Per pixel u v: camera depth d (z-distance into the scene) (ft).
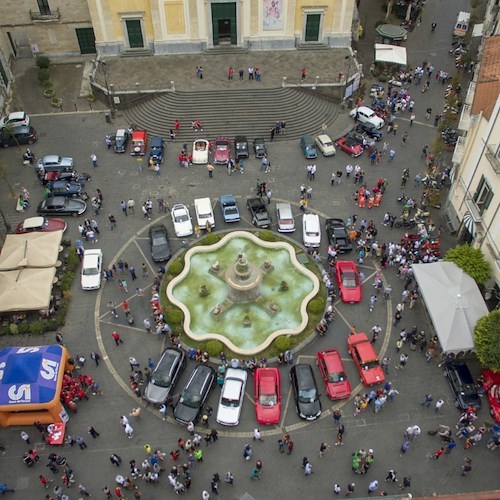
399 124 209.05
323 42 226.38
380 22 256.11
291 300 152.05
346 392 130.62
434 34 258.37
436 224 172.04
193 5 209.77
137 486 118.52
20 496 117.39
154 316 147.95
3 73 215.72
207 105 204.03
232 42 224.74
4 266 151.33
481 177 147.95
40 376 124.88
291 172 189.47
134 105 209.15
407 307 151.02
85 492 115.96
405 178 182.19
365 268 160.25
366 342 138.51
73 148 197.47
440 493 117.50
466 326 133.08
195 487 118.21
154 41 220.23
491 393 129.29
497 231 139.85
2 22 220.43
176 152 196.24
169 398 129.49
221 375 134.41
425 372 137.28
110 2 209.15
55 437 124.36
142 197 181.06
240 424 128.06
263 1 211.00
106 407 131.34
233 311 149.79
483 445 124.36
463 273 143.23
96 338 144.46
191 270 159.43
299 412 127.65
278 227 169.27
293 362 139.13
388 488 118.01
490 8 231.71
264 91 206.28
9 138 195.21
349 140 196.75
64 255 162.61
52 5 217.15
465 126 162.61
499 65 158.40
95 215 174.81
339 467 121.39
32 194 181.47
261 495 117.08
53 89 220.02
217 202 179.83
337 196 181.47
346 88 207.82
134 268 157.89
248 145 197.47
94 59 230.48
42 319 147.54
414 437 124.88
